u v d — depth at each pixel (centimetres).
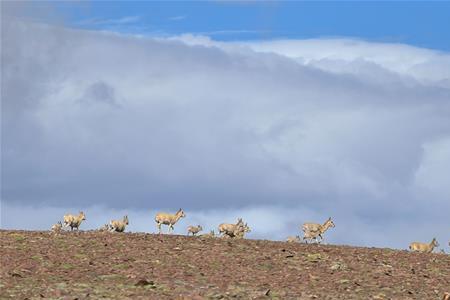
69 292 5928
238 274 6762
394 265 7512
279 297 6053
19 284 6141
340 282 6694
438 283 6906
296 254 7650
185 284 6319
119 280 6381
